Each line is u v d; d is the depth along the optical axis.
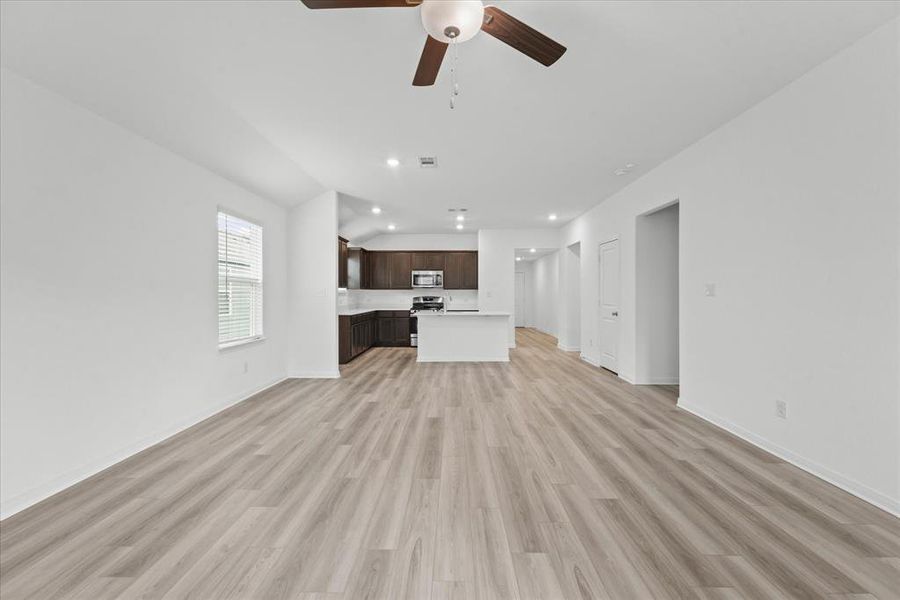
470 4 1.46
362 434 3.11
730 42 2.10
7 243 2.03
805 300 2.43
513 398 4.17
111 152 2.63
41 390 2.18
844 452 2.20
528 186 4.87
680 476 2.38
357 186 4.88
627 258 4.91
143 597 1.43
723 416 3.21
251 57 2.21
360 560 1.64
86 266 2.45
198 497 2.15
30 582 1.50
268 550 1.70
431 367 6.01
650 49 2.16
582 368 5.87
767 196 2.72
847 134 2.16
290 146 3.52
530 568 1.59
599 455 2.69
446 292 8.97
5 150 2.02
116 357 2.65
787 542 1.75
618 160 3.94
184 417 3.30
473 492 2.20
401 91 2.59
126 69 2.26
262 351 4.57
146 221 2.92
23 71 2.06
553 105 2.79
